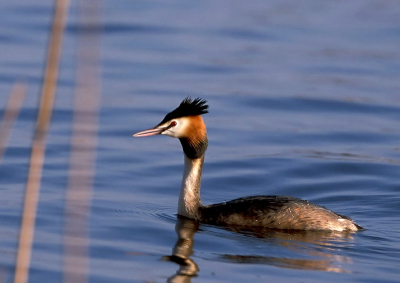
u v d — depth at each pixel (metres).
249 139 19.55
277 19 35.72
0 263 10.20
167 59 27.56
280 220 12.38
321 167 17.30
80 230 11.01
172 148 18.78
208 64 27.14
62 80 23.94
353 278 9.97
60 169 16.16
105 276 9.93
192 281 9.77
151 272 10.16
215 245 11.52
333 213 12.58
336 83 25.30
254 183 16.28
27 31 29.91
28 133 19.05
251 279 9.88
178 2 38.66
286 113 22.11
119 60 27.09
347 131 20.38
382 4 40.97
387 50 30.19
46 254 10.71
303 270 10.29
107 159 17.45
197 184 13.38
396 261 10.76
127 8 36.09
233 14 36.38
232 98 23.17
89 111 5.63
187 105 13.14
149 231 12.32
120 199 14.49
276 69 26.94
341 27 34.50
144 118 20.80
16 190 14.71
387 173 16.91
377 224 13.14
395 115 21.98
